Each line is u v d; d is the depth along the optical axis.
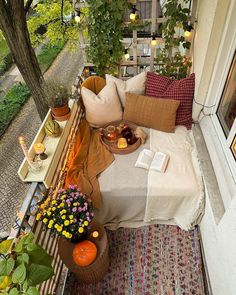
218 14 1.60
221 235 1.39
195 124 2.18
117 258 1.81
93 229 1.55
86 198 1.54
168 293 1.63
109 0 2.25
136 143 2.04
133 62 2.81
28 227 1.34
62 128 1.89
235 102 1.64
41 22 3.98
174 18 2.23
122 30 2.47
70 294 1.65
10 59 6.07
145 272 1.73
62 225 1.35
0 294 0.84
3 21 2.29
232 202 1.23
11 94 5.07
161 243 1.88
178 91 2.11
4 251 0.99
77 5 2.41
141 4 2.75
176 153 1.96
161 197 1.79
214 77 1.86
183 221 1.91
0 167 3.67
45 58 6.16
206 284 1.66
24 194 3.26
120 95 2.25
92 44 2.59
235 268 1.20
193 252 1.81
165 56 2.64
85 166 1.93
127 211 1.91
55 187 1.73
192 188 1.74
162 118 2.09
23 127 4.39
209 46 1.76
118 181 1.81
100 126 2.28
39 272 0.88
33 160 1.66
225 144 1.71
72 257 1.44
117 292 1.65
